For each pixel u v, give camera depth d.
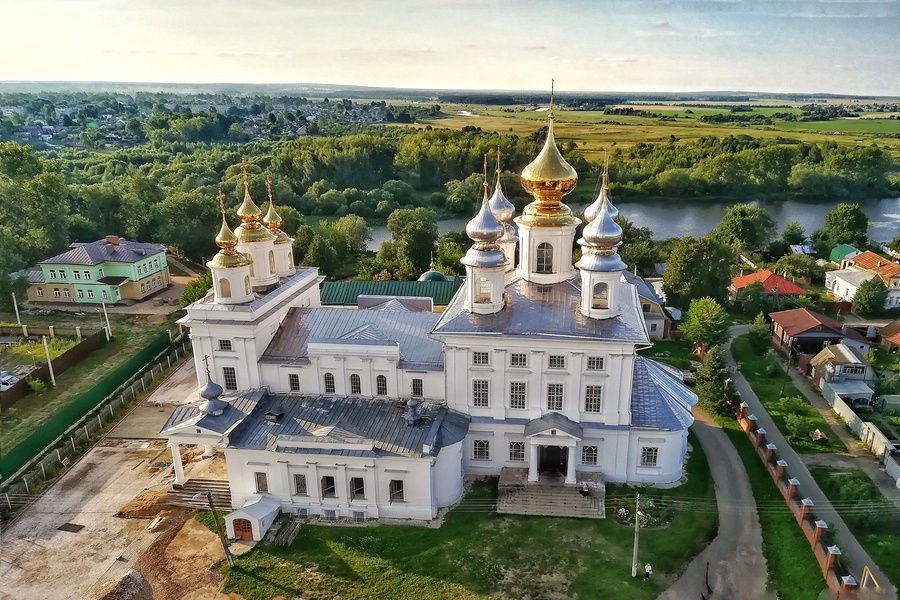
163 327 102.25
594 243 54.38
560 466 59.53
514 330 55.53
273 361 60.56
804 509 52.62
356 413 58.34
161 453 65.62
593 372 55.66
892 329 90.44
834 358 78.38
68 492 59.59
